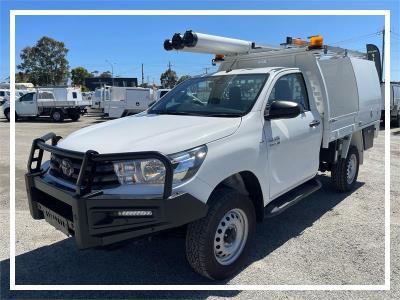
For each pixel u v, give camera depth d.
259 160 4.11
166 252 4.48
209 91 4.82
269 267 4.08
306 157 5.09
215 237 3.62
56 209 3.65
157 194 3.23
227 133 3.81
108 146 3.53
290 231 5.04
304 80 5.31
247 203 3.91
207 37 5.10
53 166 3.87
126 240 3.27
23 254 4.47
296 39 5.64
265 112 4.35
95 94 32.44
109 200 3.21
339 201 6.25
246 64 6.00
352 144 6.79
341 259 4.26
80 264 4.23
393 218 5.50
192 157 3.42
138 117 4.68
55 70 58.97
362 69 6.93
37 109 25.70
